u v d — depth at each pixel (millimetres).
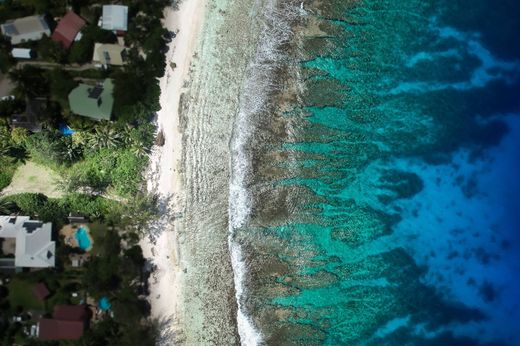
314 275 31609
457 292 33062
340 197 32500
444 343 32375
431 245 33188
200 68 31594
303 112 32500
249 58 32281
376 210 32906
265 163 31938
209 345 30234
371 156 33125
